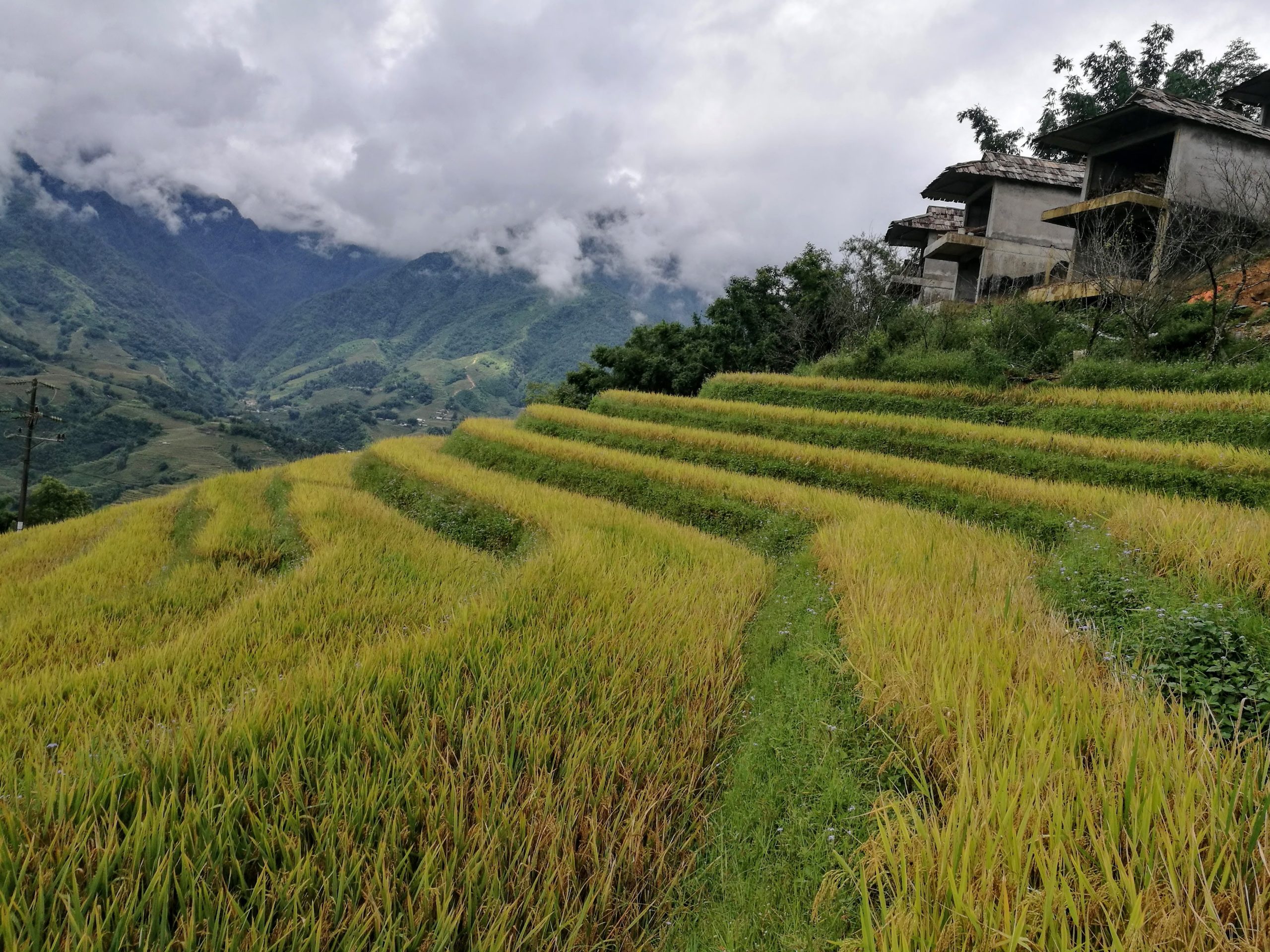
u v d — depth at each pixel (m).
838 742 3.75
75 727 4.11
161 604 8.10
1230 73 30.75
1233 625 4.42
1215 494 10.05
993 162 28.06
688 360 31.50
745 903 2.83
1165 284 17.22
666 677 4.73
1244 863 2.08
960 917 2.06
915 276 32.16
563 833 3.00
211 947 2.25
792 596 6.97
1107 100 32.34
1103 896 2.05
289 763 3.19
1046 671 3.77
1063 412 15.17
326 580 7.75
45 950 2.14
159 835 2.54
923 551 7.27
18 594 8.66
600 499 12.74
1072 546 7.43
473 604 5.87
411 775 3.17
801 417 18.50
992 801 2.42
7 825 2.57
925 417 17.92
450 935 2.40
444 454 20.88
